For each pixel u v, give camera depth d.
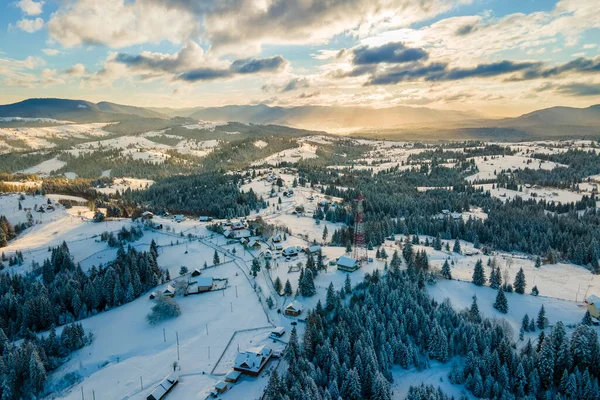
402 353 109.88
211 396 92.75
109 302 145.12
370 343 108.62
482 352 110.81
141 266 161.75
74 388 100.94
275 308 132.50
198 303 140.88
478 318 125.88
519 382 98.94
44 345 116.62
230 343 115.38
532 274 174.00
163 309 130.50
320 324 114.31
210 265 174.75
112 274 152.00
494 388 98.25
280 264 168.12
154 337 122.25
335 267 159.50
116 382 101.31
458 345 115.31
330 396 90.12
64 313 138.50
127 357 113.88
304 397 85.12
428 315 121.56
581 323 125.88
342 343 106.12
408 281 137.25
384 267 155.25
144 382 100.56
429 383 104.12
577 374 97.06
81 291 146.75
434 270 157.12
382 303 126.12
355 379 95.19
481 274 151.88
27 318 131.62
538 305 140.50
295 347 103.81
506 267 181.12
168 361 108.69
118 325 131.12
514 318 133.62
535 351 105.94
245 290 147.50
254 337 117.38
